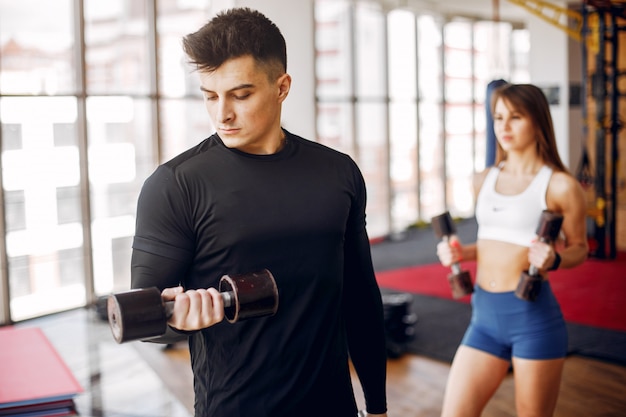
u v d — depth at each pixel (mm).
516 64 13203
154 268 1303
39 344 3809
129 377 4352
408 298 4965
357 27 9977
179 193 1313
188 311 1139
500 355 2406
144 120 7207
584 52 8078
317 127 9438
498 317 2377
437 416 3705
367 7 10070
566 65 11531
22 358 3500
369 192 10445
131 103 7047
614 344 4699
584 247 2432
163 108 7332
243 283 1190
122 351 4984
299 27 8492
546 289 2359
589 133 10594
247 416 1358
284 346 1362
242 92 1277
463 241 9914
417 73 11031
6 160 6043
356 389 4148
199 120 7707
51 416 2812
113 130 6883
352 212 1512
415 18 10906
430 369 4426
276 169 1386
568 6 11461
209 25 1280
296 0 8414
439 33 11484
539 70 11836
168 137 7426
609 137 10117
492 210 2492
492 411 3715
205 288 1364
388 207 10656
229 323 1343
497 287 2408
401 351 4711
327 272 1407
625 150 9961
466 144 12359
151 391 4055
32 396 2842
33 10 6227
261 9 8062
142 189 1339
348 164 1496
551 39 11641
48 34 6340
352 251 1554
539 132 2449
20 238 6191
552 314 2330
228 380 1361
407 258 8617
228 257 1342
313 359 1396
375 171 10516
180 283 1454
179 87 7469
